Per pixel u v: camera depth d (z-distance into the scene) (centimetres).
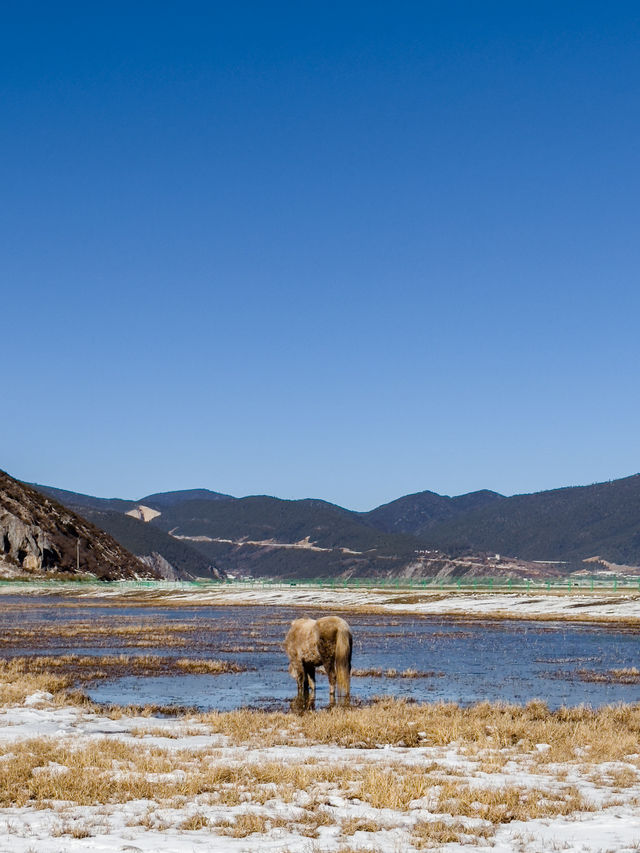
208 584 13738
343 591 9981
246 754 1465
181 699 2375
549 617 6206
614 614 6203
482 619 6122
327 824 1026
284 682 2744
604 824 1027
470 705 2195
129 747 1491
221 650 3816
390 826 1014
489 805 1103
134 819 1038
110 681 2761
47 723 1833
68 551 15550
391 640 4291
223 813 1071
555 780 1276
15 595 10806
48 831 982
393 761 1404
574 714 1883
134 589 11881
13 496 16112
